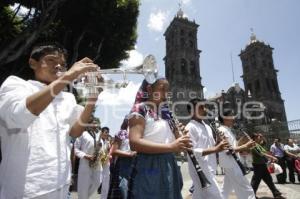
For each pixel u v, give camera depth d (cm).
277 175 1134
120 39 1316
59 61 205
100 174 605
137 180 243
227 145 402
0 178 174
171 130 271
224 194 509
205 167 393
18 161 170
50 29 1195
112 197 290
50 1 957
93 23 1220
